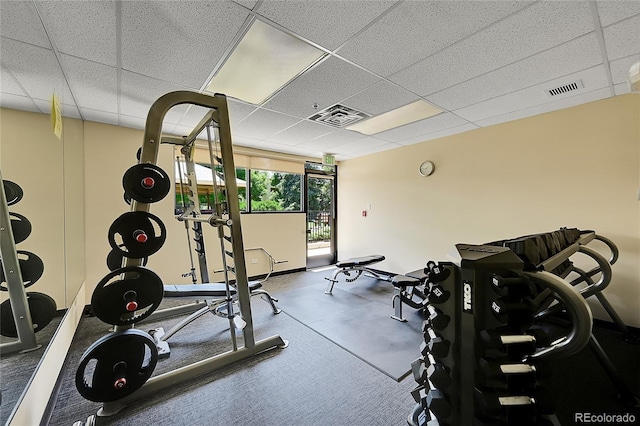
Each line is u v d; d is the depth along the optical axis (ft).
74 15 4.82
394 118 10.57
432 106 9.37
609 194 8.65
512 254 3.50
